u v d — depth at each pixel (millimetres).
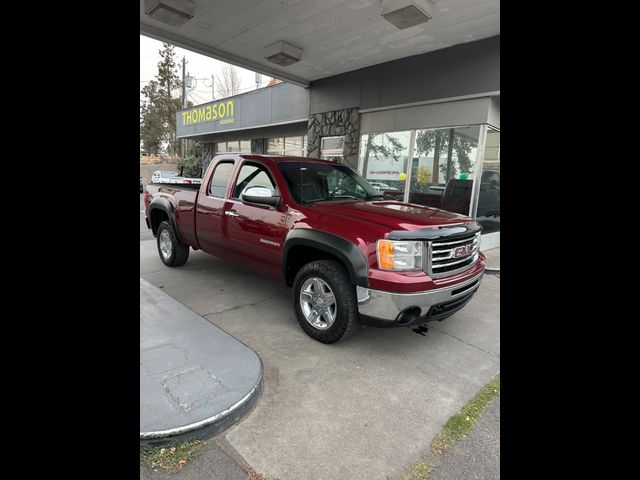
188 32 7070
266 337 3588
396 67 8172
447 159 7605
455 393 2789
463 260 3447
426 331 3869
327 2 5809
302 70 9086
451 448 2230
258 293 4793
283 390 2754
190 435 2178
